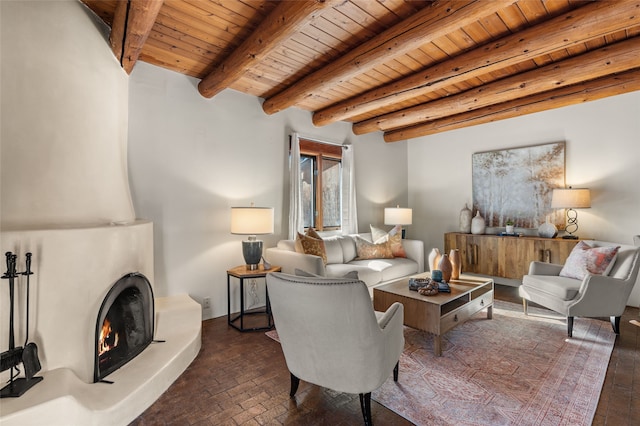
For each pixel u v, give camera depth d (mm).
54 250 1752
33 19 1882
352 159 5094
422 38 2342
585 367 2373
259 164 3992
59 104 1981
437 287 2867
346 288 1574
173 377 2213
